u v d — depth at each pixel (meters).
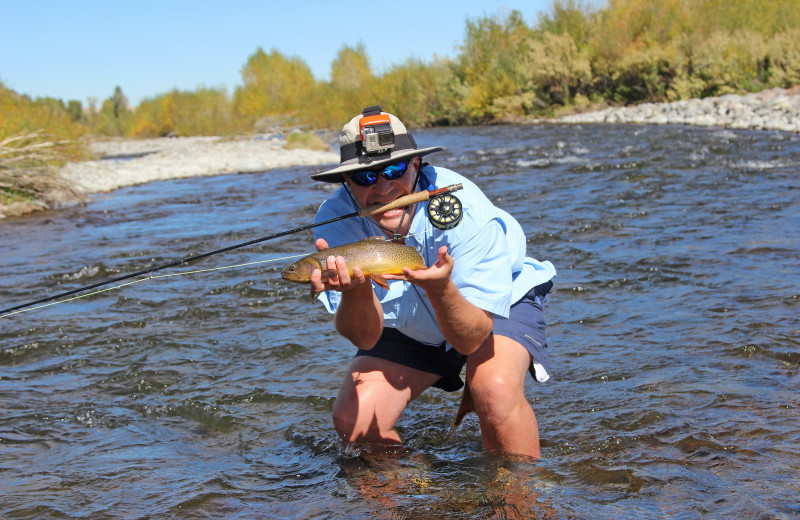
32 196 13.73
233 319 5.74
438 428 3.62
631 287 6.00
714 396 3.74
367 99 40.62
